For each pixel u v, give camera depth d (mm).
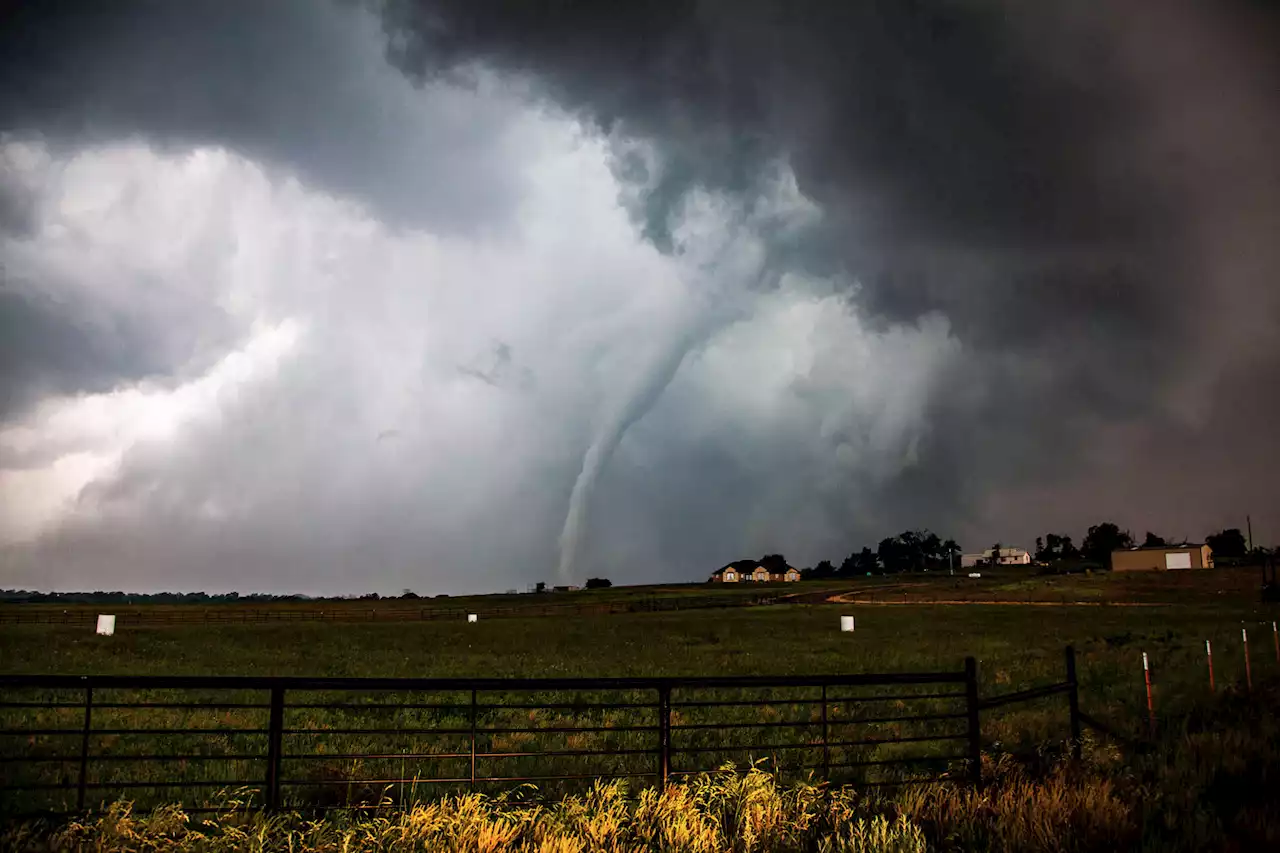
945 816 10008
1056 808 9781
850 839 9156
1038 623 58875
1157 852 8805
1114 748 13375
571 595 183875
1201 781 11461
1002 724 17266
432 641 52875
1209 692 20219
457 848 8539
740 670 31391
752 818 9523
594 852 8695
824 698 11219
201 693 22125
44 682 9062
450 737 16656
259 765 13883
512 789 11805
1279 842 8969
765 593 144750
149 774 12969
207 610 122188
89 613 109438
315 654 41344
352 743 15984
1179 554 134000
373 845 8797
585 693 23641
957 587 126625
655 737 16531
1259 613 63781
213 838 8711
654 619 83750
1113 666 28641
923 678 11477
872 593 127062
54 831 8641
